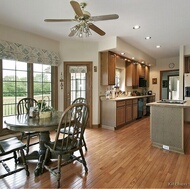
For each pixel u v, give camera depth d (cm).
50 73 457
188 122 544
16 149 202
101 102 481
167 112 305
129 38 433
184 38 433
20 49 364
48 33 394
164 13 286
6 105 359
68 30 372
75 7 201
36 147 314
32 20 318
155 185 194
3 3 254
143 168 235
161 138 314
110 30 370
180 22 326
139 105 600
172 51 588
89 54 465
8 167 225
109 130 445
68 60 464
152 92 758
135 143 340
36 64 418
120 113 473
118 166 241
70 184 196
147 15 294
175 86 776
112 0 243
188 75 503
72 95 474
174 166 241
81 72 466
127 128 468
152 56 678
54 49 450
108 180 205
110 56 473
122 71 613
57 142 210
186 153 290
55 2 251
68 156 242
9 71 362
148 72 755
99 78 473
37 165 228
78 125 207
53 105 460
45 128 204
